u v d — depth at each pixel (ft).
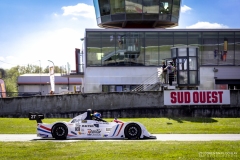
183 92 110.11
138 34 153.58
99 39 152.97
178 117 105.29
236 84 157.07
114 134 62.64
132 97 111.24
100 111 111.96
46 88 238.27
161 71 132.36
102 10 162.20
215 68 155.63
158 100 110.42
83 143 53.78
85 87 152.97
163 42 153.89
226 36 156.04
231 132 75.87
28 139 63.00
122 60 153.38
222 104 110.32
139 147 49.32
